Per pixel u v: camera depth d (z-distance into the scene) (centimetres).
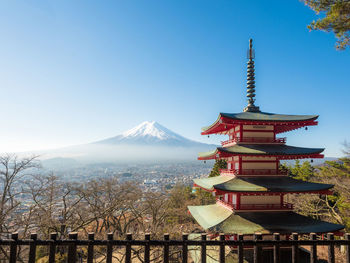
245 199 1731
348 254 634
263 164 1814
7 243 584
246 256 1535
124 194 3488
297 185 1697
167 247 600
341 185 3116
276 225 1559
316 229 1516
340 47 1156
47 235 2409
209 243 609
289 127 1941
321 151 1709
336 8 1035
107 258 586
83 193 3075
